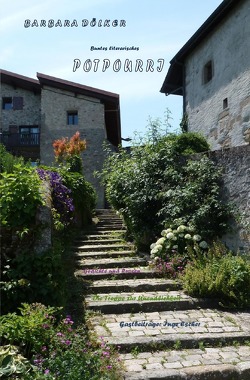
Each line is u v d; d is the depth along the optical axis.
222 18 10.27
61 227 5.86
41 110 18.66
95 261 6.76
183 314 4.92
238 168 6.51
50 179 6.96
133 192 8.09
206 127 11.03
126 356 3.85
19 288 4.13
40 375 2.94
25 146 18.80
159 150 8.11
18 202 4.67
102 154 18.17
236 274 5.38
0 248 4.23
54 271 4.44
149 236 7.55
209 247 6.49
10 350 3.14
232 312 5.04
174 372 3.46
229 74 9.90
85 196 10.14
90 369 3.20
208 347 4.11
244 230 6.23
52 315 3.99
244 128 9.11
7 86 19.48
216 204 6.64
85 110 18.52
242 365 3.61
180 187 7.32
